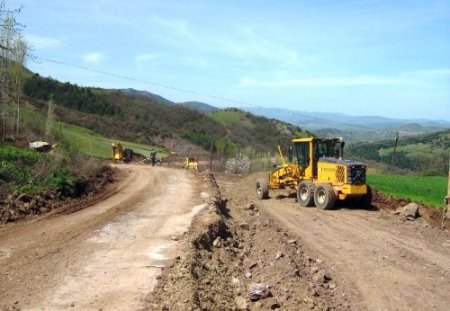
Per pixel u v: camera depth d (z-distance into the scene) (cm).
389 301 968
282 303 884
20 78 3453
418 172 5594
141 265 982
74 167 2564
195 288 823
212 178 3334
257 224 1620
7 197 1589
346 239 1500
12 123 3547
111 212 1645
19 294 805
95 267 965
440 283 1084
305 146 2347
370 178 3809
